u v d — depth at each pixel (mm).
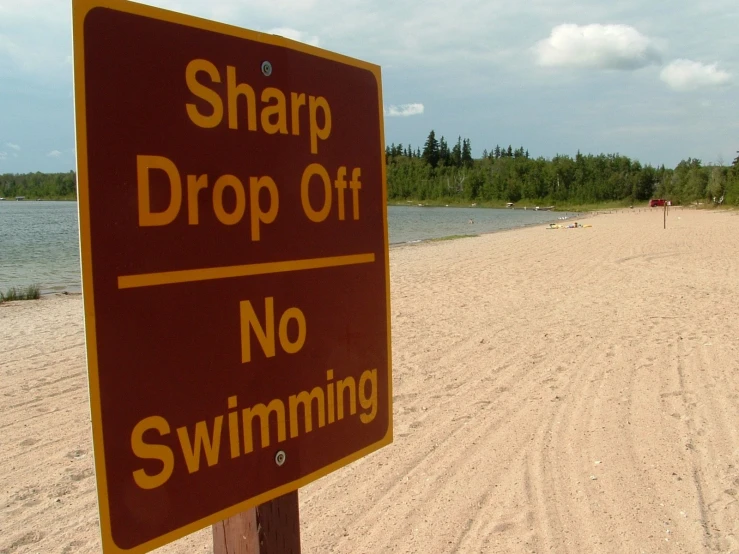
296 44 1726
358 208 1939
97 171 1312
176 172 1449
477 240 29969
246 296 1615
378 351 2031
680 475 4402
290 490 1756
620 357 7473
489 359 7621
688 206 74750
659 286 12844
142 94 1384
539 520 3895
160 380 1434
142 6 1380
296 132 1731
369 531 3848
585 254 20109
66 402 6395
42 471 4785
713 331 8578
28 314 11930
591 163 107438
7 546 3764
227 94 1554
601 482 4344
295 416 1762
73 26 1274
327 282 1842
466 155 139125
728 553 3492
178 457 1476
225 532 1832
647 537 3658
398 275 15867
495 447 5012
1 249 28656
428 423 5602
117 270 1347
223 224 1554
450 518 3961
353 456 1955
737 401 5785
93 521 4066
